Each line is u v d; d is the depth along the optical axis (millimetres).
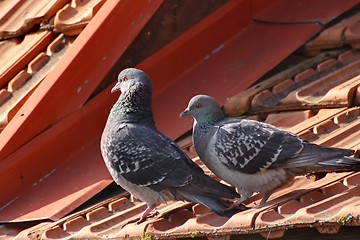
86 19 11961
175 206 10367
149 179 10148
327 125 10680
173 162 10117
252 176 9906
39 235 10359
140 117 10656
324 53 12453
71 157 11617
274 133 9883
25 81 11930
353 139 10227
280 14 13125
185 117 11828
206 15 12766
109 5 11625
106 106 11875
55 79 11328
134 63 12109
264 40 12820
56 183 11266
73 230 10320
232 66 12500
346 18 12797
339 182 9461
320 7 13000
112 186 11219
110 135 10500
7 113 11500
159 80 12398
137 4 11781
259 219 8891
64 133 11539
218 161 10094
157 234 9617
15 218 10828
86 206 10891
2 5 13203
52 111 11414
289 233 9188
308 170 9781
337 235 8906
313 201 9289
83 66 11516
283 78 12047
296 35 12648
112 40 11695
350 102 10883
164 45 12398
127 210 10508
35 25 12625
